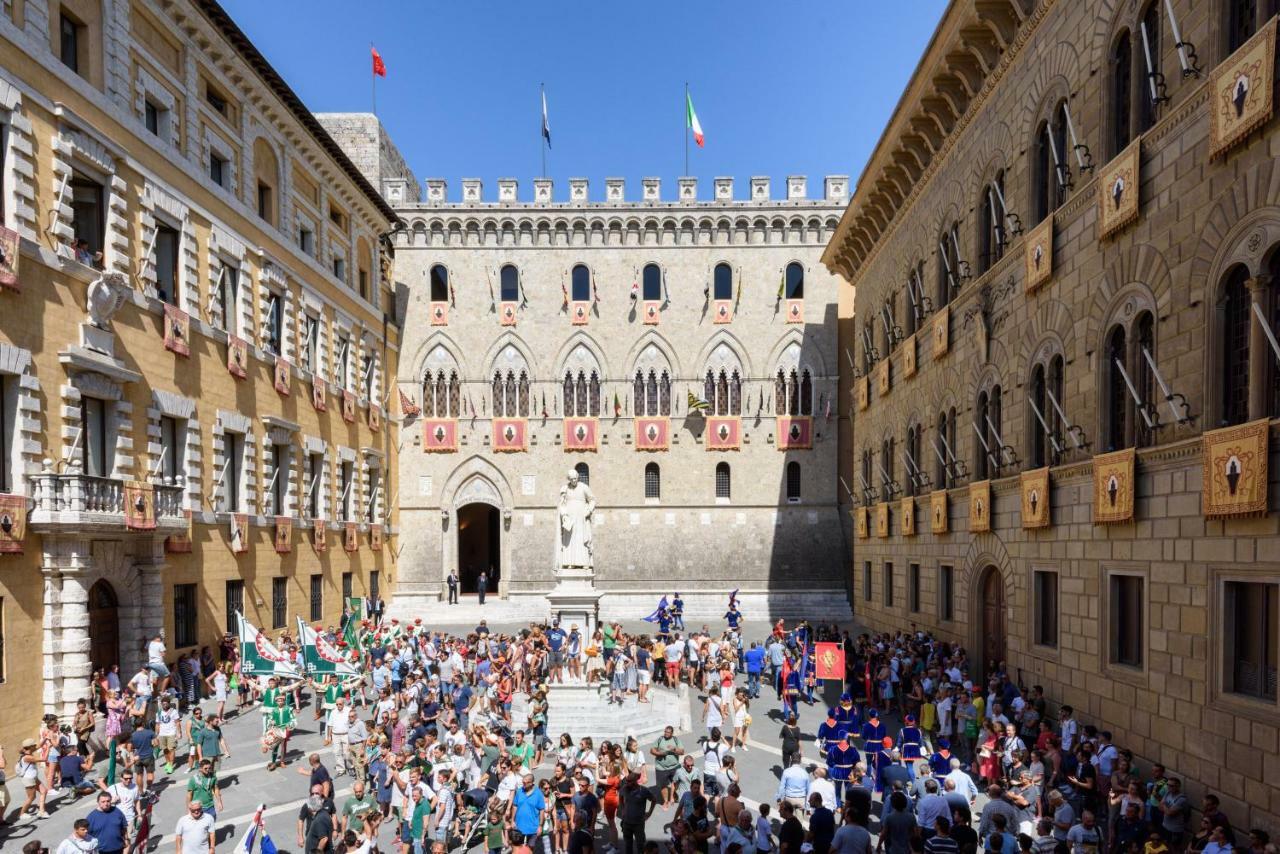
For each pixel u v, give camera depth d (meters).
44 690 21.48
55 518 21.27
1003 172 25.94
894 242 38.84
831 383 52.78
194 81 30.11
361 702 26.73
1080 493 20.28
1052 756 16.97
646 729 24.95
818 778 16.25
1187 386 16.19
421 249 53.53
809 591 50.53
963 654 26.23
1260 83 13.71
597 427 52.59
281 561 35.41
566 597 29.12
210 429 30.28
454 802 16.67
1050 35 22.50
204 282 30.30
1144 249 17.67
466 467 52.53
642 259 53.47
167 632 27.06
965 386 28.97
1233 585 15.02
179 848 13.85
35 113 21.97
